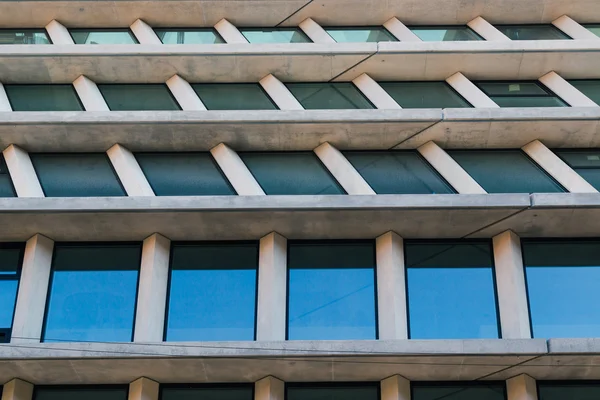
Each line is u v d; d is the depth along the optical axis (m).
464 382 21.16
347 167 23.58
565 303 21.73
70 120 23.52
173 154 24.59
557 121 23.66
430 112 23.73
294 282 22.31
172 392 21.22
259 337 21.03
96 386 21.25
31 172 23.70
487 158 24.47
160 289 21.83
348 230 22.55
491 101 25.02
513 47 25.47
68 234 22.52
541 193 21.97
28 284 21.58
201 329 21.56
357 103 25.72
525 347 19.62
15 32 27.56
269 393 20.56
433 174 23.88
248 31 27.72
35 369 20.34
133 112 23.67
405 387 20.81
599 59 25.66
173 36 27.64
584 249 22.70
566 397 20.86
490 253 22.67
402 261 22.33
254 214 21.89
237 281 22.36
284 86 25.94
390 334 20.97
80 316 21.73
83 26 27.70
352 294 22.09
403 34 27.05
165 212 21.75
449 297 21.94
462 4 27.42
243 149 24.61
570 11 27.67
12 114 23.55
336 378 20.95
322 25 27.81
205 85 26.47
